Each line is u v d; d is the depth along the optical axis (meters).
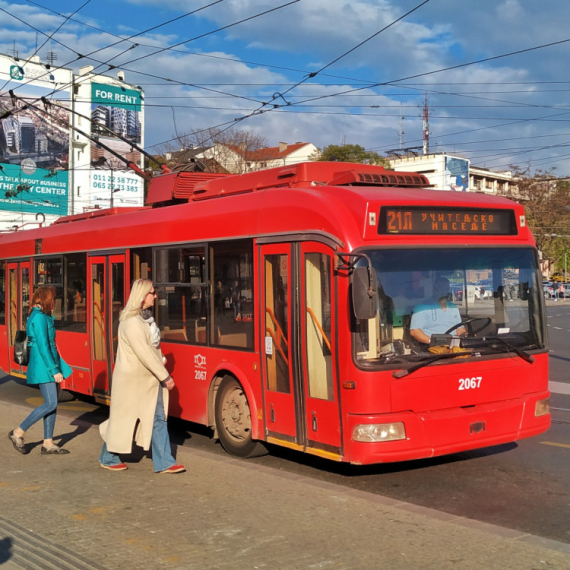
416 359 6.25
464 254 6.68
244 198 7.65
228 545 4.73
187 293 8.47
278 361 7.04
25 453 7.49
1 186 57.91
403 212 6.41
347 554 4.55
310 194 6.72
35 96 59.44
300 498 5.77
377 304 6.18
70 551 4.65
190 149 48.50
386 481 6.91
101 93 63.12
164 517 5.32
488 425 6.55
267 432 7.21
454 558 4.46
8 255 13.69
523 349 6.89
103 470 6.77
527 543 4.71
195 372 8.33
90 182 62.88
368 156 58.00
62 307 11.54
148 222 9.29
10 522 5.23
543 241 68.44
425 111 72.88
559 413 10.45
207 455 7.32
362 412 6.08
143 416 6.54
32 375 7.50
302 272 6.70
